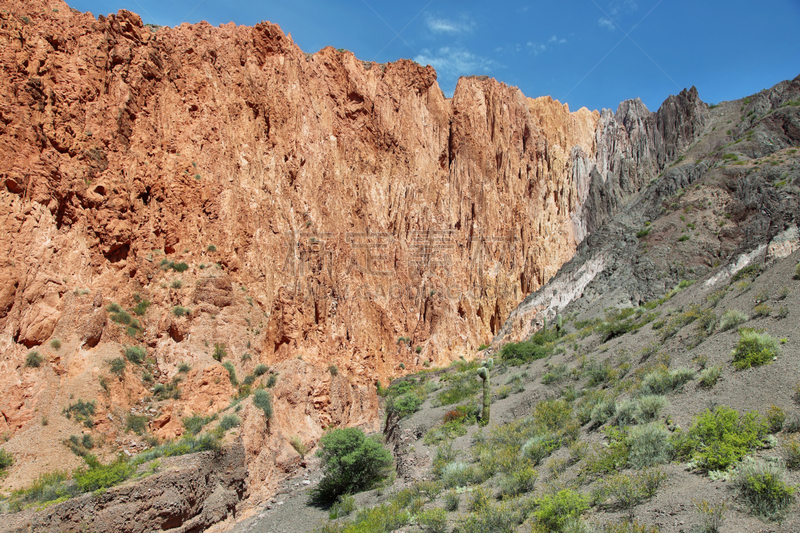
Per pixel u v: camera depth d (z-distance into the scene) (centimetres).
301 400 3212
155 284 3522
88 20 3784
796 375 1373
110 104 3756
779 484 965
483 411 2695
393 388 4528
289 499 2527
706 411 1344
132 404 2731
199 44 4819
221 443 2489
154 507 1994
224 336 3444
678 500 1095
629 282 5025
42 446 2256
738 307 2083
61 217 3152
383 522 1723
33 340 2625
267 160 4972
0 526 1686
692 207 5503
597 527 1126
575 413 2098
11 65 3066
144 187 3756
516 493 1525
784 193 4881
